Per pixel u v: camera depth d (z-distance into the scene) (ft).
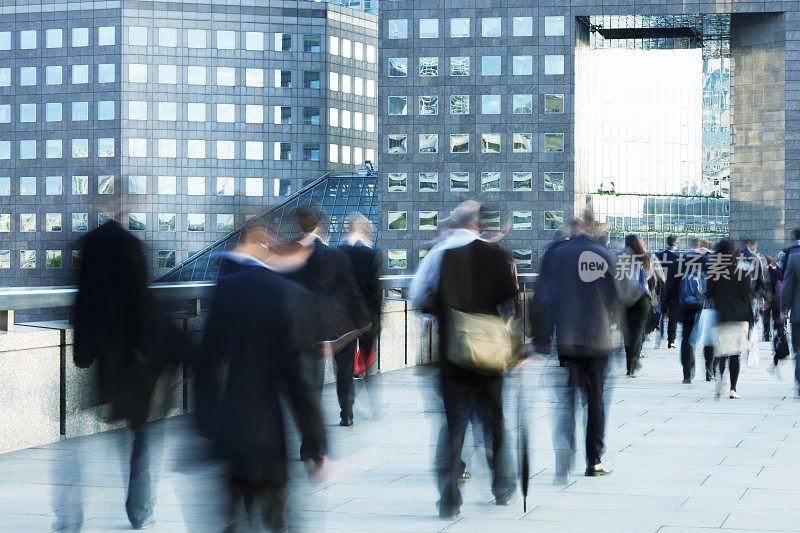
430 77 326.24
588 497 27.55
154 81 377.71
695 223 362.94
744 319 47.85
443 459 25.61
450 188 326.24
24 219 381.19
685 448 35.01
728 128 361.71
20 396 34.14
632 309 56.95
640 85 361.10
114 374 23.29
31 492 27.96
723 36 357.00
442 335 26.13
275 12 384.88
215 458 18.19
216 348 18.34
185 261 371.76
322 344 33.86
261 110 384.06
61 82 379.55
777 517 25.16
